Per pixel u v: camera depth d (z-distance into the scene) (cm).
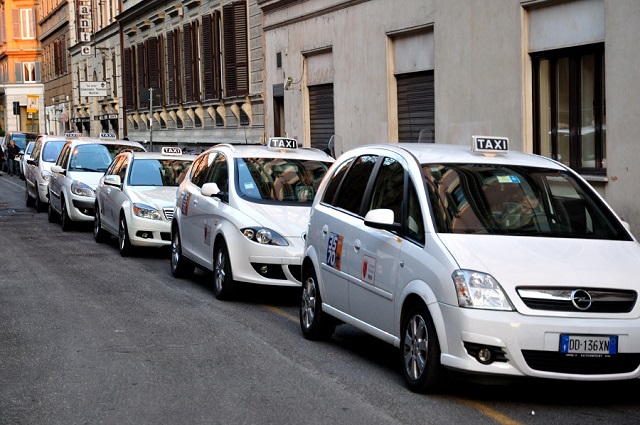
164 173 1769
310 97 2602
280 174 1288
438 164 835
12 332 1011
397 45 2080
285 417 685
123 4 4878
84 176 2147
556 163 881
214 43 3394
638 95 1352
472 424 669
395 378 809
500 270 710
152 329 1024
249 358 883
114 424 670
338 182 961
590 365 696
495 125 1692
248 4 3014
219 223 1233
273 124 2870
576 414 702
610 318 699
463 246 739
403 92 2080
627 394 766
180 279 1423
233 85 3131
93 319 1084
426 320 737
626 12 1363
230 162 1302
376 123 2169
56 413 700
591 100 1489
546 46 1562
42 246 1862
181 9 3831
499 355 693
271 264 1167
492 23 1684
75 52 6297
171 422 674
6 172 5138
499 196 809
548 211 807
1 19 8944
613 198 1419
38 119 8562
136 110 4731
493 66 1689
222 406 715
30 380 802
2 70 9125
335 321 960
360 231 865
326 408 709
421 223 780
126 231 1677
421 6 1931
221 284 1217
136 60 4700
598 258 741
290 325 1058
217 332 1010
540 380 747
